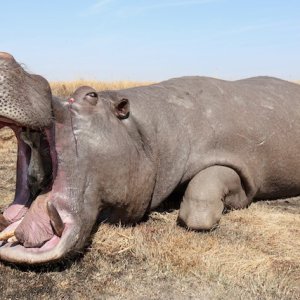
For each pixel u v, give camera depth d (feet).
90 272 14.85
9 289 13.71
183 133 19.27
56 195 14.87
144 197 17.81
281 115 22.21
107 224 17.31
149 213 19.49
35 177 15.21
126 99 17.22
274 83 24.45
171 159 18.84
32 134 14.46
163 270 15.15
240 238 17.87
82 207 15.25
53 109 14.80
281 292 14.03
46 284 14.05
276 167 21.94
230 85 22.30
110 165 16.06
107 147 16.01
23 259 14.07
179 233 17.83
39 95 13.10
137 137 17.84
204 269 15.15
